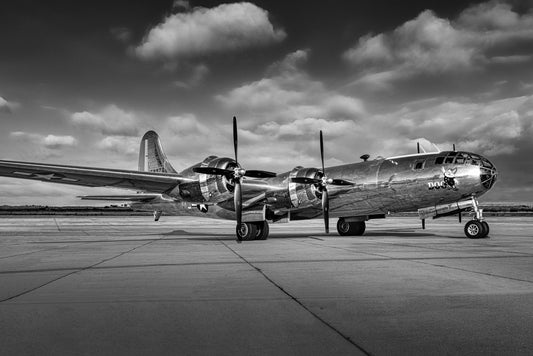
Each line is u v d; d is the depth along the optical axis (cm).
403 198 1822
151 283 608
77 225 4194
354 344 315
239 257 975
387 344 314
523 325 363
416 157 1827
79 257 1018
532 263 809
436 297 487
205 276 673
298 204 1856
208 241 1694
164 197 2289
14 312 428
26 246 1456
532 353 292
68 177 1672
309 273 693
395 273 682
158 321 389
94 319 398
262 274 689
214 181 1716
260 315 409
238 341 326
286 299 484
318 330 353
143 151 2703
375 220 5631
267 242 1574
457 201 1758
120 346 317
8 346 318
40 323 384
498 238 1688
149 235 2342
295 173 1891
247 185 1775
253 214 1744
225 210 1970
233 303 464
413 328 356
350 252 1074
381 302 462
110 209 12031
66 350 309
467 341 319
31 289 564
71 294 526
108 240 1827
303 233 2462
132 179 1698
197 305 456
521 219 5091
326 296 499
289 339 329
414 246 1271
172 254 1079
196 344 320
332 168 2083
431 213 1844
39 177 1669
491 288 541
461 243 1398
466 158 1694
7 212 10931
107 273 721
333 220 6322
